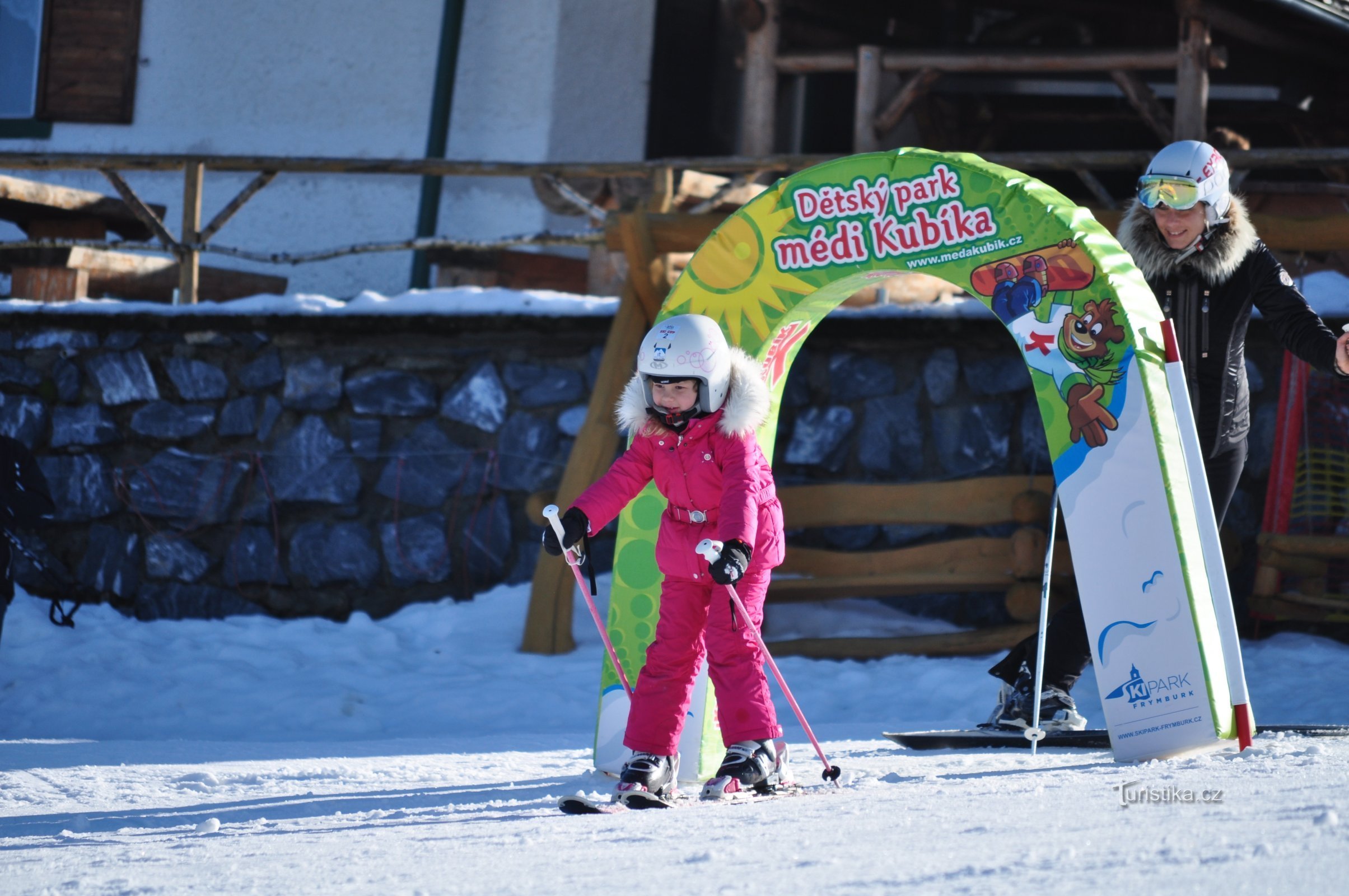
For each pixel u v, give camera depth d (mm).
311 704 21344
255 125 39719
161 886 7066
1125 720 12109
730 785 11039
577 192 29359
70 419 29203
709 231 25078
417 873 7098
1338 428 23250
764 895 5676
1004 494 23703
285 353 28438
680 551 11688
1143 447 12047
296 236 39375
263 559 28094
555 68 37719
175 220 39750
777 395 14469
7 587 18219
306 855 8281
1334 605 21812
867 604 25531
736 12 34562
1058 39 39969
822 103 42500
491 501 27344
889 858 6480
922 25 39969
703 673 13445
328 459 28062
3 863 8977
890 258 13375
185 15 40062
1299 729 13227
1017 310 12656
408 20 38969
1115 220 24047
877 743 15016
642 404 11836
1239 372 13461
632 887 6105
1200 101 30922
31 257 30375
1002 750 13445
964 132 40500
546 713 20750
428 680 22641
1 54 40969
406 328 27594
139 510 28688
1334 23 31578
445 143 37812
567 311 26891
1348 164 23719
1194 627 11828
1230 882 5289
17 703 22234
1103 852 6184
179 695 22266
